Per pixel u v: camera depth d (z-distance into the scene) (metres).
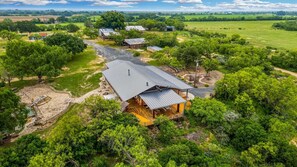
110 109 33.81
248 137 32.75
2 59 54.72
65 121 28.98
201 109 37.88
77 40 83.81
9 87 54.12
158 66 73.44
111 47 102.62
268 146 29.66
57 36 80.31
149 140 31.86
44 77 60.94
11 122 32.03
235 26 193.88
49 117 41.06
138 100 43.00
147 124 36.09
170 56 76.31
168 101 38.25
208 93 52.47
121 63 55.69
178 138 34.16
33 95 50.59
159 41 98.38
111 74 51.00
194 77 62.72
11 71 51.56
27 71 53.50
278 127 34.97
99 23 149.38
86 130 29.52
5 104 32.03
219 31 160.25
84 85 56.38
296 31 165.50
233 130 35.78
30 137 28.52
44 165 23.34
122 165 24.34
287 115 41.78
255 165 28.77
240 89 48.00
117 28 149.62
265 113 44.09
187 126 37.91
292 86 44.81
